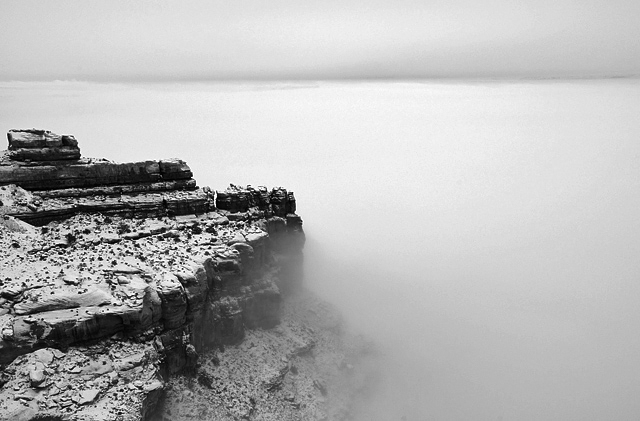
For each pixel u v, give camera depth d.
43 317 39.09
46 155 54.78
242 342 53.03
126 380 39.22
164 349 43.44
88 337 40.00
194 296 45.94
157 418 42.06
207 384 46.91
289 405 50.47
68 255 46.62
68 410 36.12
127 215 55.19
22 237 47.59
